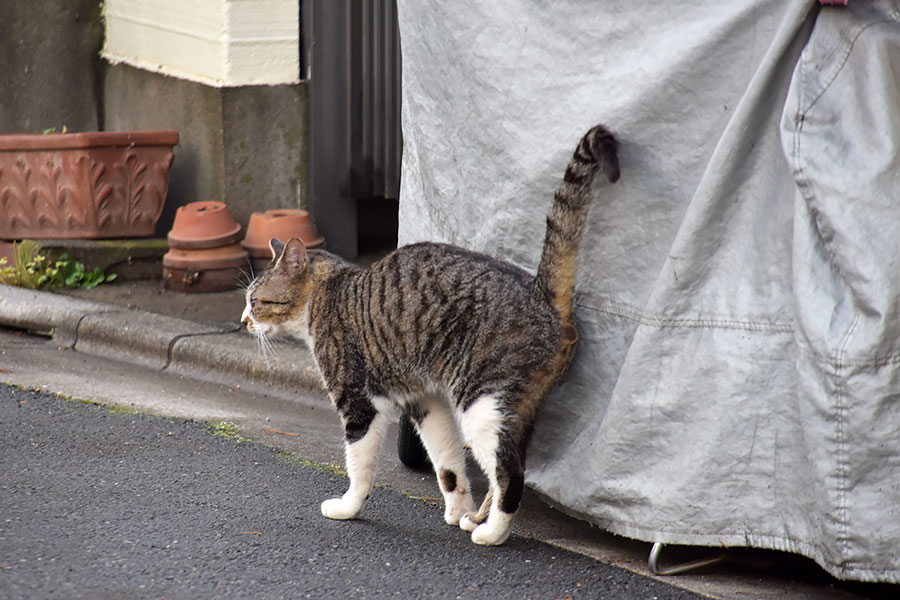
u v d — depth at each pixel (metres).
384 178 11.22
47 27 12.51
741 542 5.32
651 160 5.55
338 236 11.45
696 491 5.35
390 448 7.68
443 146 6.63
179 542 5.80
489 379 5.72
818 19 4.97
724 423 5.27
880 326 4.75
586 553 5.95
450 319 5.84
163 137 11.05
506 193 6.16
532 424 5.94
